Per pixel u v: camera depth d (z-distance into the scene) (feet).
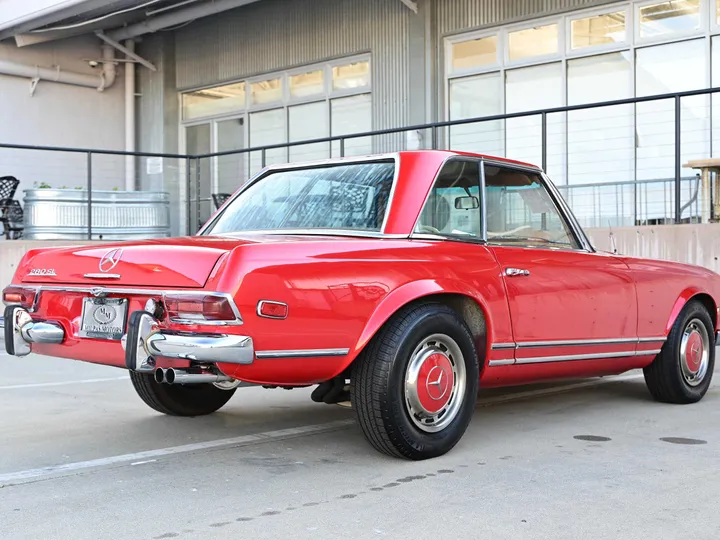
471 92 45.19
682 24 37.93
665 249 27.81
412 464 12.17
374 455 12.78
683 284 17.13
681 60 37.99
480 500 10.32
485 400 17.99
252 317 10.55
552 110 31.50
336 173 14.16
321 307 11.10
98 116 59.52
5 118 54.85
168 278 11.03
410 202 12.84
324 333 11.14
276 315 10.73
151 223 42.68
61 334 12.39
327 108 52.01
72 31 53.67
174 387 15.66
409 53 47.32
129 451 13.14
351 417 16.02
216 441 13.83
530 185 14.82
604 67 40.42
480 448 13.24
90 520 9.62
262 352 10.68
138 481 11.34
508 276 13.30
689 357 17.37
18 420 15.70
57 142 57.31
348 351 11.41
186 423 15.42
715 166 29.04
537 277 13.79
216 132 58.75
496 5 43.88
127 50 59.00
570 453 12.89
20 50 55.31
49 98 56.95
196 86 59.31
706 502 10.25
